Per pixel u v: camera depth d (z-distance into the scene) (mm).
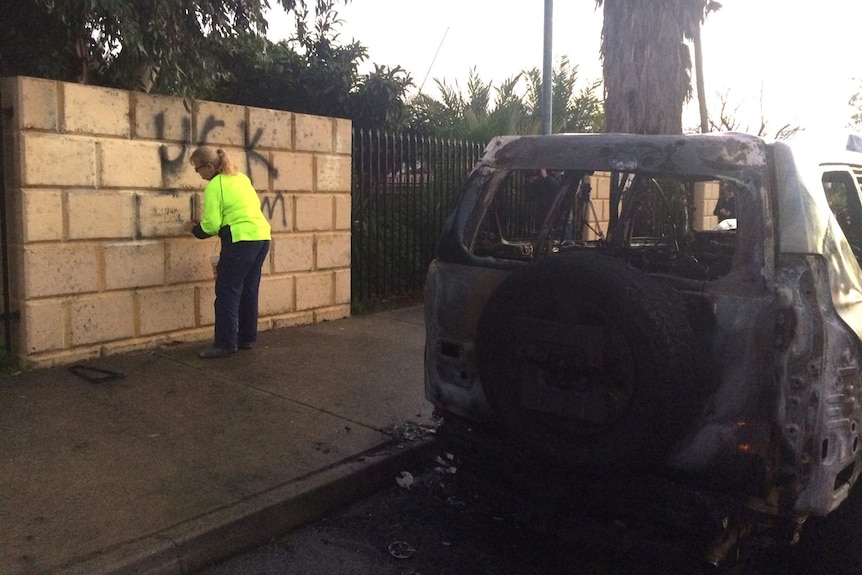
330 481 4219
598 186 9664
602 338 3004
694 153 3207
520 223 8344
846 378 2922
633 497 3104
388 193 9188
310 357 6605
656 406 2889
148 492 3959
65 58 7480
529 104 14953
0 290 5852
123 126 6082
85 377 5648
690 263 4125
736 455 2955
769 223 2967
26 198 5535
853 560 3418
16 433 4625
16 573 3152
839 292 2984
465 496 4496
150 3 6375
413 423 5168
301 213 7645
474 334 3727
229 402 5375
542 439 3213
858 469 3178
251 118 7051
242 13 7441
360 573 3627
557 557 3834
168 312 6617
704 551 3004
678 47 7574
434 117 12953
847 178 3791
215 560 3633
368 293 9008
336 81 10414
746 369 2939
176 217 6555
